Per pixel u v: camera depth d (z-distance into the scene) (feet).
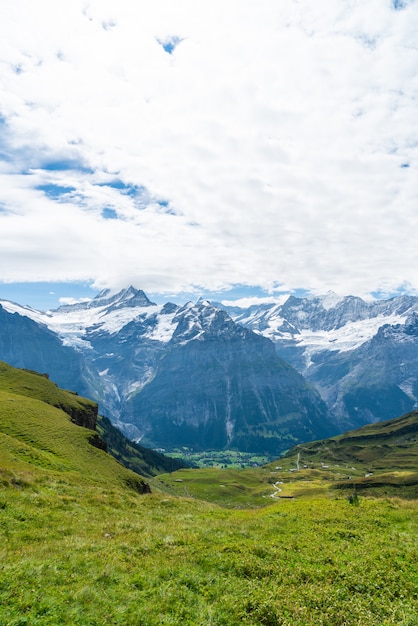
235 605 62.59
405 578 76.07
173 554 82.02
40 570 65.98
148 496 164.45
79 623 53.26
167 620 56.65
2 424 281.74
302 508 137.49
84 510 118.32
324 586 71.00
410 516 122.62
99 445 338.95
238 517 131.85
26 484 132.26
